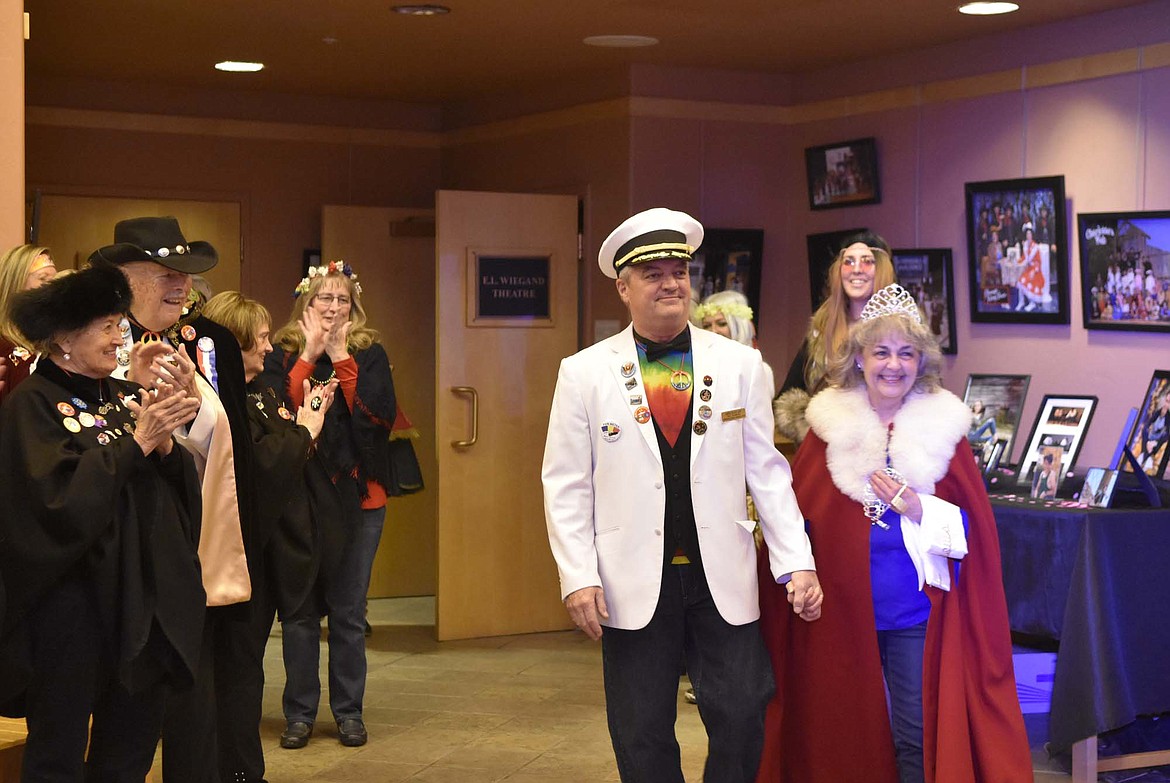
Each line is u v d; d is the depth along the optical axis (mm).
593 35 6336
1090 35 5840
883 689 3422
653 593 3203
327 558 4688
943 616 3404
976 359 6449
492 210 6707
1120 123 5723
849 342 3562
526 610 6871
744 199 7344
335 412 4875
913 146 6699
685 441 3268
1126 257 5684
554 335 6863
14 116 4117
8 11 4105
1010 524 4590
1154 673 4406
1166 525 4453
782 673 3520
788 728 3561
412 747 4914
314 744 4949
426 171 8664
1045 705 4484
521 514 6840
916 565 3393
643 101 7059
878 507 3438
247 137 8195
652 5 5688
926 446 3434
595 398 3279
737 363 3330
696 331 3393
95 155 7867
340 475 4887
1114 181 5754
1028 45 6121
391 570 7926
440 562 6688
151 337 3342
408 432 6875
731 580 3236
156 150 7996
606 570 3238
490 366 6730
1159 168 5566
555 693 5699
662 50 6688
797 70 7262
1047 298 6039
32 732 2900
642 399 3268
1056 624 4410
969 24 6047
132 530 2951
